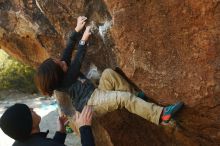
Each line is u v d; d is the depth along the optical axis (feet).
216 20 10.55
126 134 15.66
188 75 11.40
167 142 15.26
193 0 10.59
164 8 10.98
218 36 10.68
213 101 11.53
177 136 14.69
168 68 11.59
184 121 13.10
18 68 45.62
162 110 12.07
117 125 15.43
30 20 16.40
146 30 11.40
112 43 13.03
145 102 12.30
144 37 11.51
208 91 11.37
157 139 15.40
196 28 10.84
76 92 12.72
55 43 16.22
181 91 11.70
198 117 12.46
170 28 11.12
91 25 13.46
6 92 44.57
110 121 15.31
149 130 15.29
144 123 15.15
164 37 11.28
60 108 13.74
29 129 10.23
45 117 34.96
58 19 14.29
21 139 10.25
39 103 40.01
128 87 13.01
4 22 17.94
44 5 14.19
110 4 11.57
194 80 11.38
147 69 11.90
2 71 46.32
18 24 17.54
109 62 13.78
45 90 12.37
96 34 13.50
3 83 45.21
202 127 13.02
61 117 12.59
